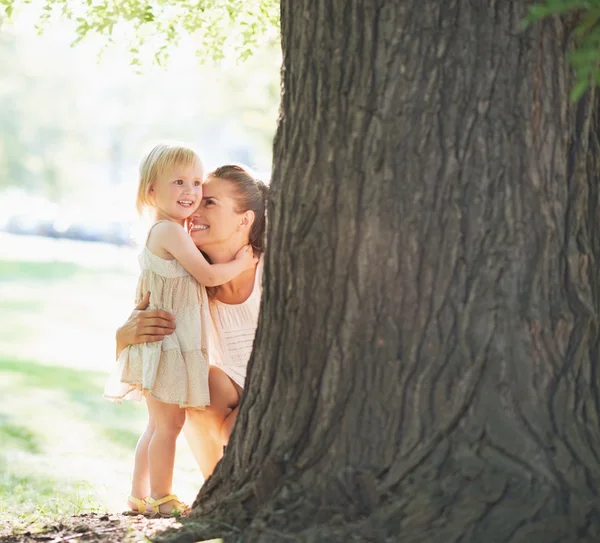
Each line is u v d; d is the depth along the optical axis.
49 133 39.53
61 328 15.50
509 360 2.72
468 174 2.76
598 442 2.76
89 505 4.48
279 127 3.09
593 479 2.67
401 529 2.60
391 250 2.80
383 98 2.81
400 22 2.80
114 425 8.39
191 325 3.94
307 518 2.75
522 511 2.57
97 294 20.17
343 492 2.76
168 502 3.83
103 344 14.05
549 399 2.73
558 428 2.71
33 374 11.15
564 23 2.80
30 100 37.97
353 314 2.84
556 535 2.54
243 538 2.76
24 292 19.91
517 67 2.76
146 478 3.99
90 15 4.90
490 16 2.77
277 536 2.69
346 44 2.87
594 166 2.90
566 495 2.62
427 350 2.76
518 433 2.68
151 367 3.82
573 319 2.79
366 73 2.84
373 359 2.81
